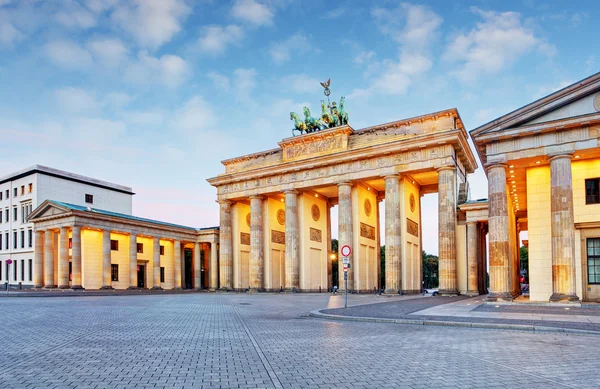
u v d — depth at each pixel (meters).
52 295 64.38
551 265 42.47
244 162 92.62
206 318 30.88
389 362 14.98
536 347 17.73
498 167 42.53
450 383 12.20
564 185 39.28
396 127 73.50
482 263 69.25
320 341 19.78
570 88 38.72
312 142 81.56
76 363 15.02
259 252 87.81
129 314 33.75
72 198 111.06
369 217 83.94
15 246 108.31
